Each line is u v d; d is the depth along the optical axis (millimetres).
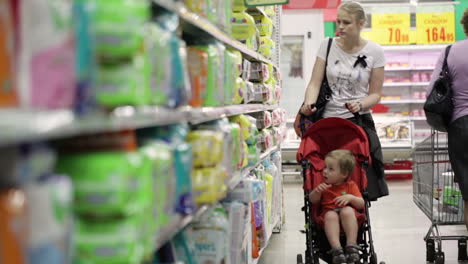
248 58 4660
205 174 2439
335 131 4047
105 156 1391
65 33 1229
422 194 5543
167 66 1964
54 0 1202
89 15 1341
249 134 3734
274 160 5559
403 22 11531
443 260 4645
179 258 2346
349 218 3799
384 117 10656
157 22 2051
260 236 4281
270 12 5441
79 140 1479
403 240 5762
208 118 2559
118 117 1410
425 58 11633
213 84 2680
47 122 1075
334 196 3920
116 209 1373
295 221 6832
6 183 1084
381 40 11555
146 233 1610
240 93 3578
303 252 5215
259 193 3375
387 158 10445
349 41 4512
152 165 1690
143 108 1646
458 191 4934
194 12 2613
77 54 1306
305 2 10430
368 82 4598
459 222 4852
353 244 3697
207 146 2428
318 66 4645
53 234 1137
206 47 2641
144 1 1597
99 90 1434
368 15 11594
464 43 4531
